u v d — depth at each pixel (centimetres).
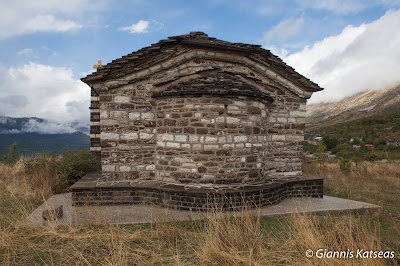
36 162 1186
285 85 946
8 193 874
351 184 1257
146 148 848
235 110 770
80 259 435
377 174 1638
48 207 663
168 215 617
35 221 585
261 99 816
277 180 897
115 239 498
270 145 941
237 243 467
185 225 595
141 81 841
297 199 873
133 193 784
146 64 821
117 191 780
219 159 757
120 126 839
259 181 827
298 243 462
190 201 721
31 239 519
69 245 493
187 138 771
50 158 1221
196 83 790
